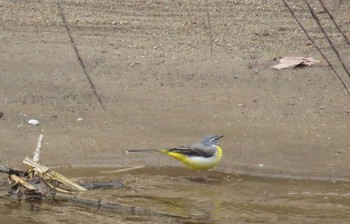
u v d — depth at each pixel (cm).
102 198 1112
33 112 1398
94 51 1623
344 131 1323
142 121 1370
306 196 1120
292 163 1223
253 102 1434
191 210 1077
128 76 1536
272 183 1164
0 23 1748
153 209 1077
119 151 1266
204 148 1173
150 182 1170
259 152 1256
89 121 1370
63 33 1705
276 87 1485
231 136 1309
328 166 1212
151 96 1463
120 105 1430
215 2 1867
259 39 1675
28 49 1631
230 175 1191
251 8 1834
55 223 1049
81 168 1212
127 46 1650
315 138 1302
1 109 1405
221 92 1473
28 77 1527
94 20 1770
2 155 1246
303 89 1473
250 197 1119
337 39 1652
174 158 1241
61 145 1284
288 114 1388
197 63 1580
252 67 1556
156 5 1859
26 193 1131
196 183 1166
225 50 1631
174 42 1670
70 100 1447
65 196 1117
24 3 1870
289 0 1867
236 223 1034
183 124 1356
